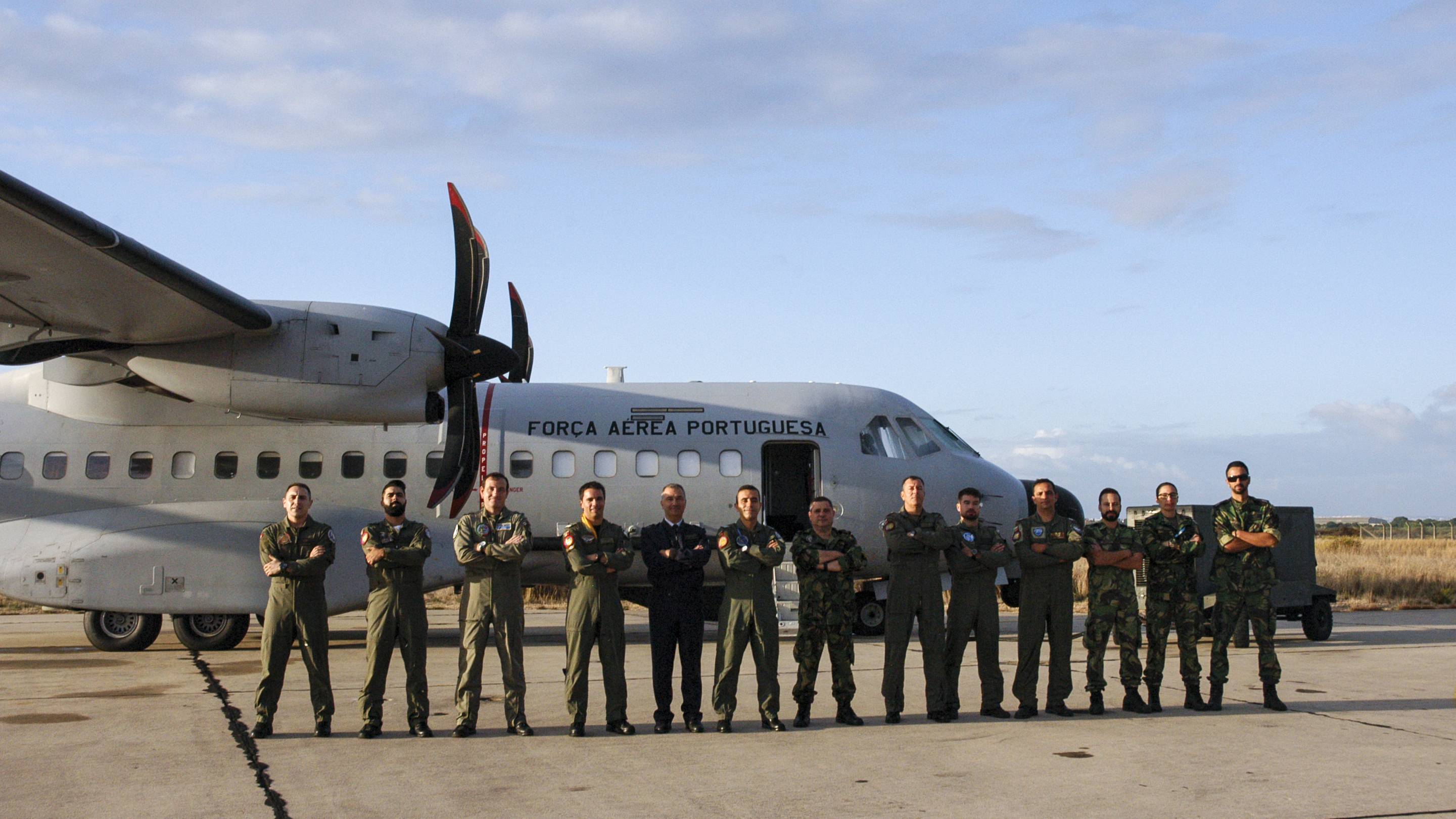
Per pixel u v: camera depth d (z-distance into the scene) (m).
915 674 10.53
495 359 11.78
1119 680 10.09
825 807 5.69
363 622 16.36
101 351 11.28
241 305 10.19
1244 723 7.97
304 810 5.62
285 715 8.28
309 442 12.95
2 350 10.99
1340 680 10.15
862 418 13.95
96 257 8.86
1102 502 8.47
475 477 12.59
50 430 12.84
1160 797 5.88
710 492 13.33
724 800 5.84
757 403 13.80
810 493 14.15
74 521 12.34
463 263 11.61
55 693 9.27
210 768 6.52
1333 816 5.50
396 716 8.27
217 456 12.84
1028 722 8.05
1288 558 13.74
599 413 13.51
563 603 19.72
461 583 12.80
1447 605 19.92
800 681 7.86
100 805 5.69
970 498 8.17
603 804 5.75
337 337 11.10
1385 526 98.19
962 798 5.88
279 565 7.30
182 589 11.74
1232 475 8.51
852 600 7.96
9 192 7.64
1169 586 8.45
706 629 15.20
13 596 11.77
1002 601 19.94
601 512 7.57
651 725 7.93
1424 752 6.99
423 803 5.76
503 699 9.08
